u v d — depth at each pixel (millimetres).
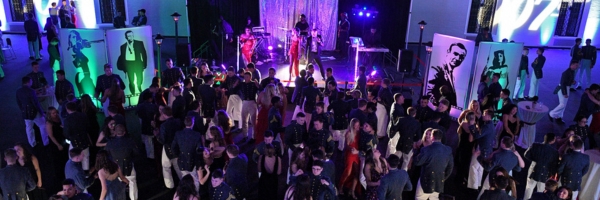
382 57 15062
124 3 18203
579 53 13375
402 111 7879
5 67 14047
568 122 10891
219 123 7301
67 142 8039
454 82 10234
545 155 6445
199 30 14648
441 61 10391
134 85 10570
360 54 14039
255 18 15516
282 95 8719
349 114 7801
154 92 8398
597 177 6645
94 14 18234
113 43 9984
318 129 6535
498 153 6172
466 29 18953
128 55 10242
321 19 15820
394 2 14930
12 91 11914
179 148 6555
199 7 14414
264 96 8234
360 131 6738
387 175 5531
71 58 9867
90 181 5910
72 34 9719
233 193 5395
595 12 19344
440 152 6051
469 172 7227
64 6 16000
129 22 18422
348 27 15164
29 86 8195
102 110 10406
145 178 7641
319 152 5535
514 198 5375
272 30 15758
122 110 8836
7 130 9469
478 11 18891
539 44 19406
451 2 18625
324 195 5230
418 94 12211
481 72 9938
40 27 18875
